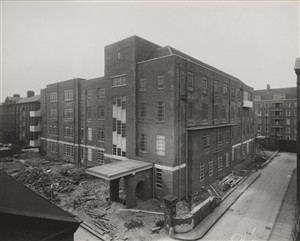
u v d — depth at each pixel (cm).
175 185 1914
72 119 3453
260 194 2114
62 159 3697
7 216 355
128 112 2252
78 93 3353
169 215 1385
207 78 2495
